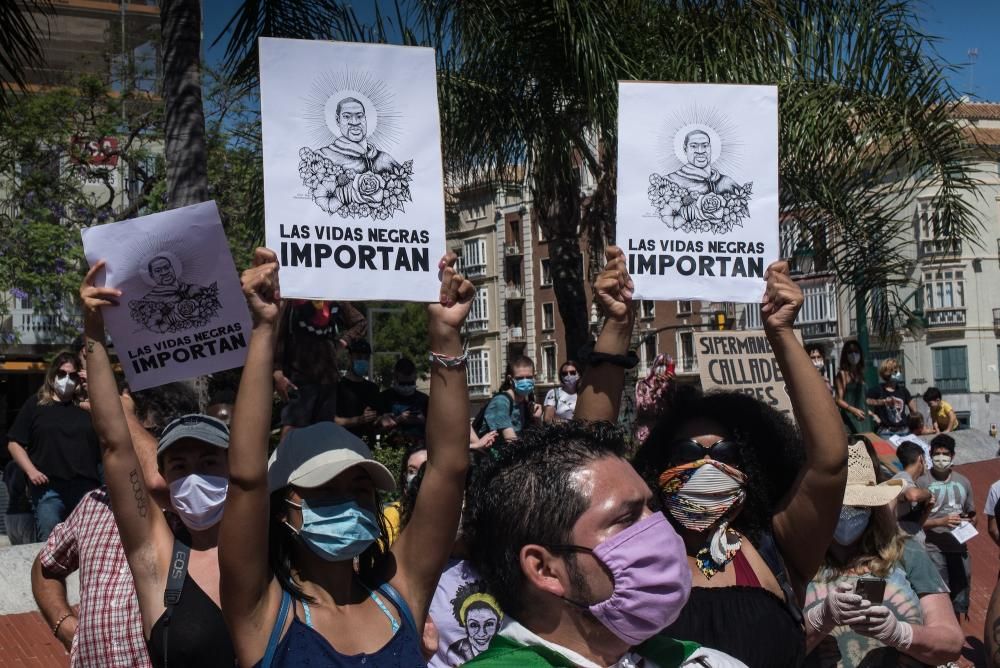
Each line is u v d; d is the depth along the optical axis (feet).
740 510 11.50
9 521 30.83
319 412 29.89
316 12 32.07
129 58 81.71
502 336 203.51
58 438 27.20
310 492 9.80
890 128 34.94
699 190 13.19
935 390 65.62
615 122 33.71
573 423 8.96
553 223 38.58
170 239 11.48
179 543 12.00
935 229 36.99
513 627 8.54
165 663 11.44
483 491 8.80
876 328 40.04
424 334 153.69
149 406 17.85
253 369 9.52
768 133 13.28
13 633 26.30
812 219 37.63
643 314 168.45
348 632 9.76
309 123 11.09
